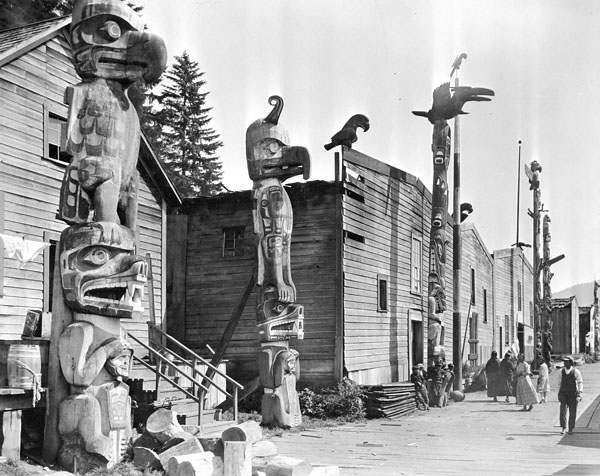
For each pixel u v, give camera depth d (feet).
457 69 84.53
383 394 65.00
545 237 132.67
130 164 35.42
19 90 50.21
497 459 41.34
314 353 66.28
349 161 69.31
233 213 72.08
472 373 100.83
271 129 54.90
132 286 33.76
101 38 34.35
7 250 45.91
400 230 83.05
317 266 67.31
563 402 54.54
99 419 32.86
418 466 38.47
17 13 88.58
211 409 50.21
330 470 33.37
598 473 36.37
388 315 77.87
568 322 175.63
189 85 145.89
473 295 113.60
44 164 52.01
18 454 33.42
